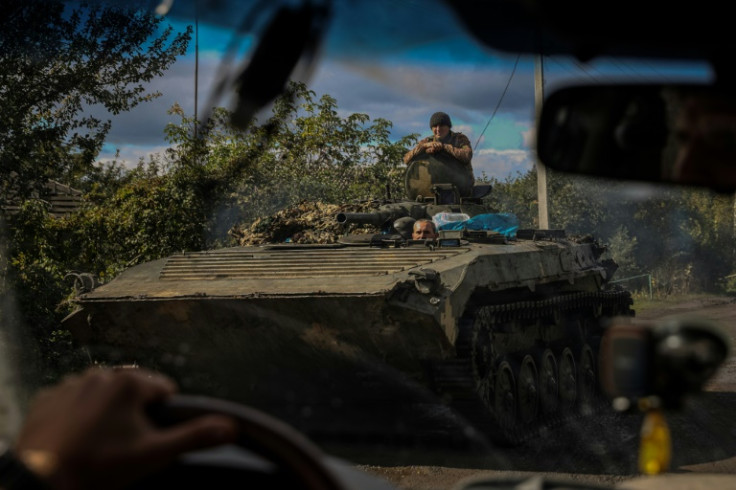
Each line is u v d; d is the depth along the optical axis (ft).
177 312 29.76
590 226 70.13
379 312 27.55
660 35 3.33
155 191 48.01
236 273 31.60
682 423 33.12
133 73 30.35
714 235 79.15
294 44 3.75
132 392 3.30
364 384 28.94
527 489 4.51
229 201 48.49
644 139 3.68
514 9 3.46
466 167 42.86
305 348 29.19
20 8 28.04
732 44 3.38
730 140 3.63
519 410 33.78
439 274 28.53
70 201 60.59
